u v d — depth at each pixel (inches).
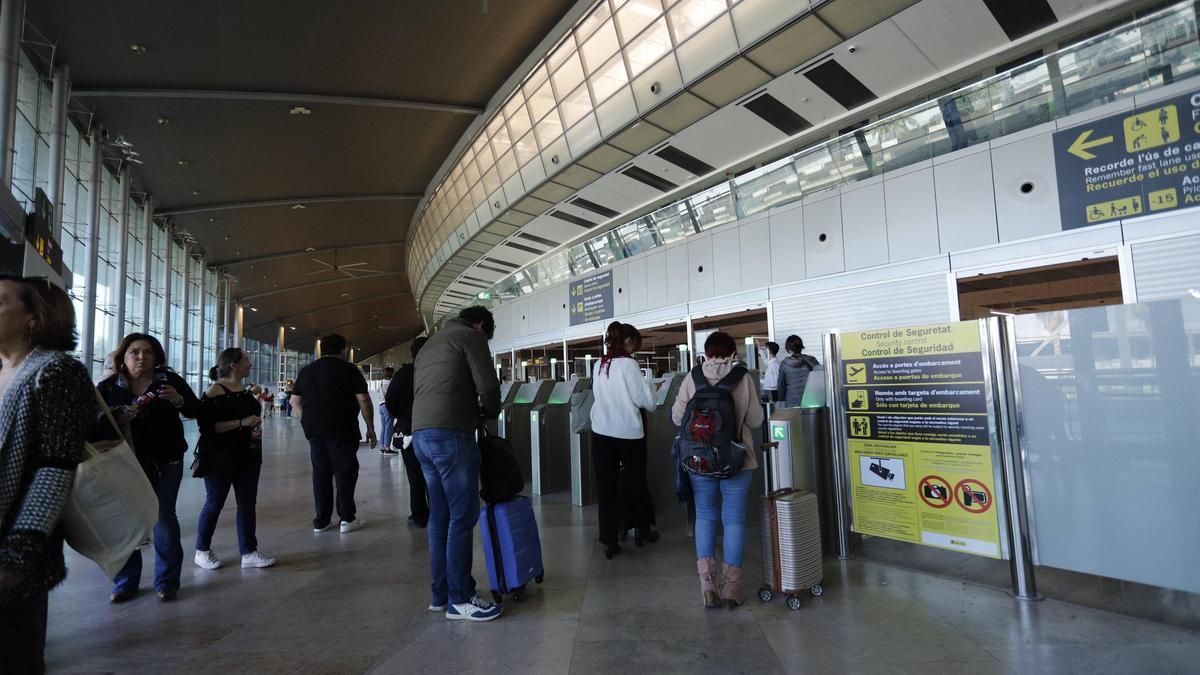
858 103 453.7
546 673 95.7
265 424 1039.6
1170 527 110.7
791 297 462.9
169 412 135.9
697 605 125.3
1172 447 111.0
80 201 663.1
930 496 140.6
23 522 52.3
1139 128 294.2
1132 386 115.4
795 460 154.7
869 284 409.7
